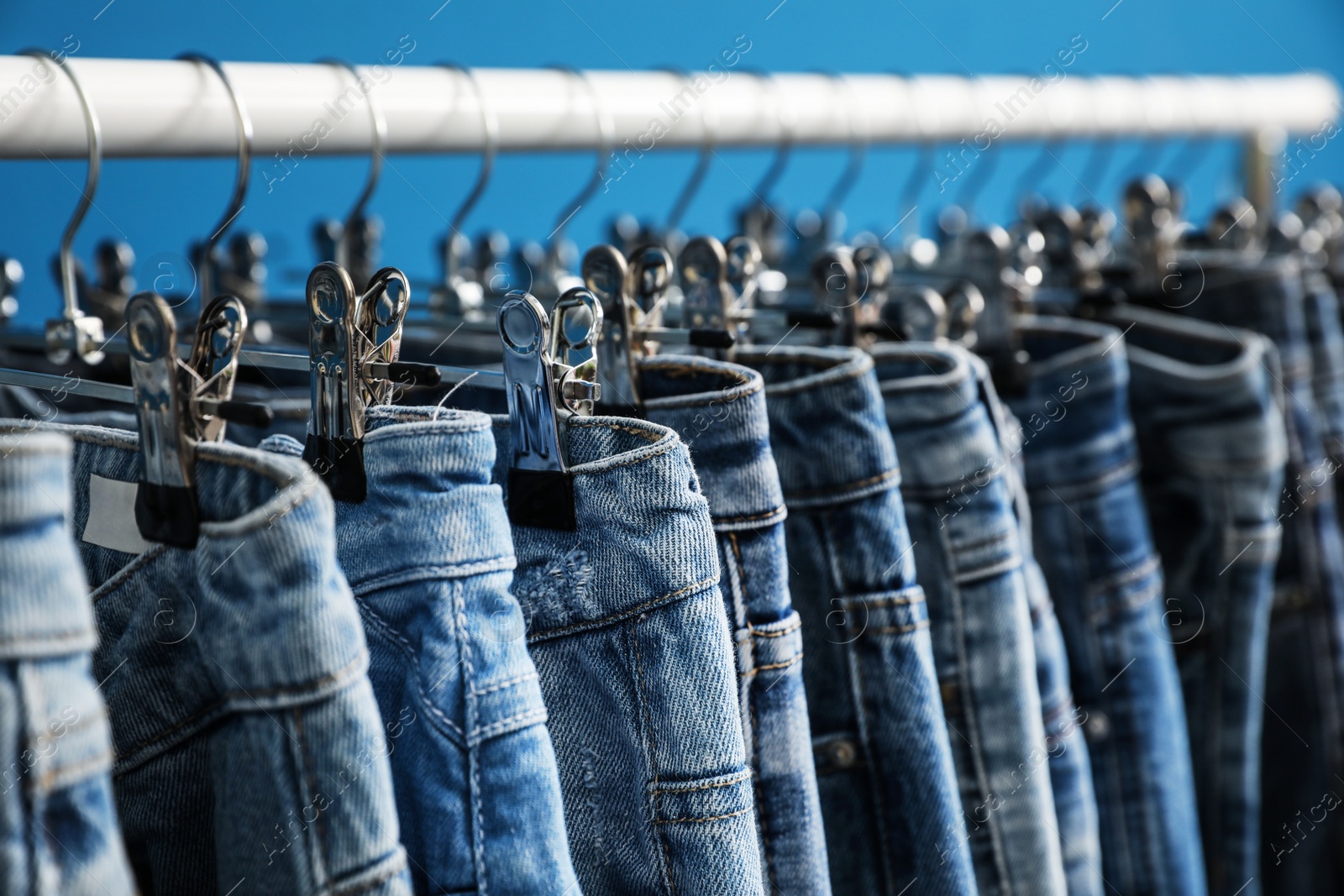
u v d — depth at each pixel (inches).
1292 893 39.4
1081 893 29.3
